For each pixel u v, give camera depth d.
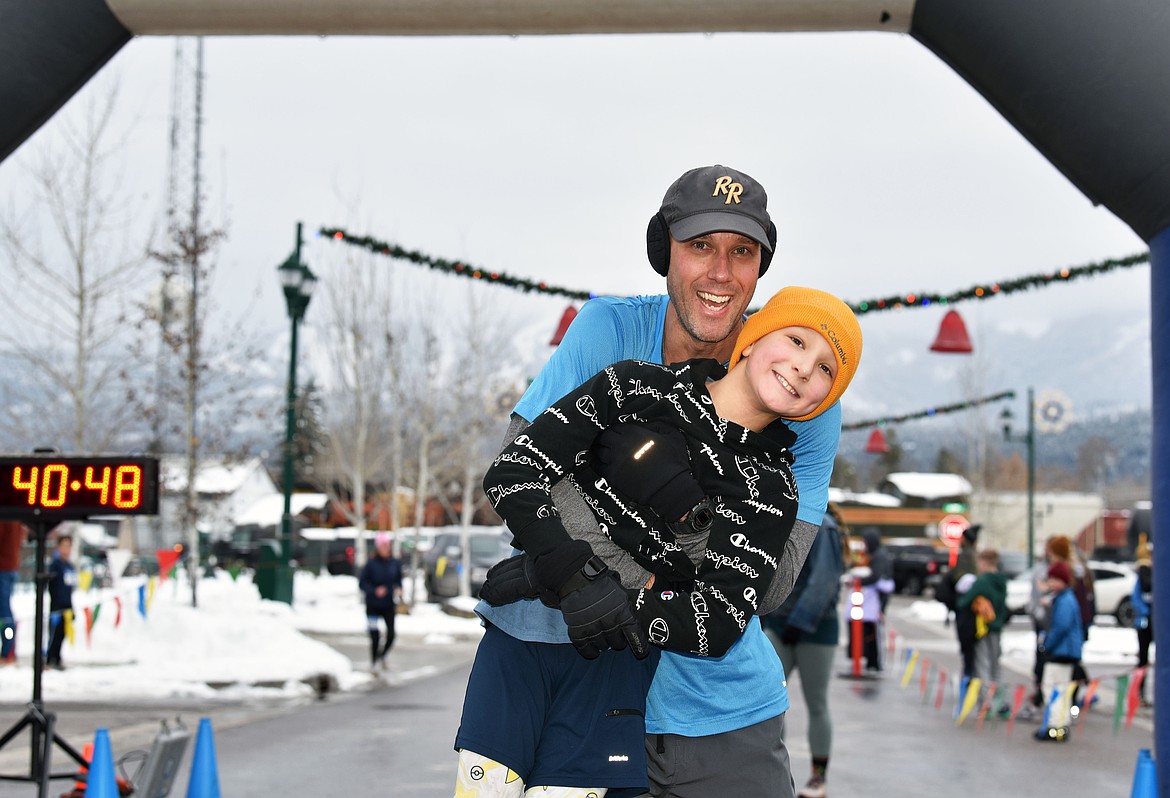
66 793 8.18
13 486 7.30
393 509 43.09
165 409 30.11
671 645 3.11
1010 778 9.76
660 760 3.55
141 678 15.06
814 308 3.13
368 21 5.40
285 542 27.41
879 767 10.16
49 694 14.09
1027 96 4.89
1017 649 25.14
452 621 27.67
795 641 8.49
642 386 3.18
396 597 18.89
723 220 3.43
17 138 5.54
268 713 13.14
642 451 3.11
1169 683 4.94
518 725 3.26
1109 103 4.71
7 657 16.19
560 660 3.31
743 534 3.13
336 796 8.46
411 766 9.70
